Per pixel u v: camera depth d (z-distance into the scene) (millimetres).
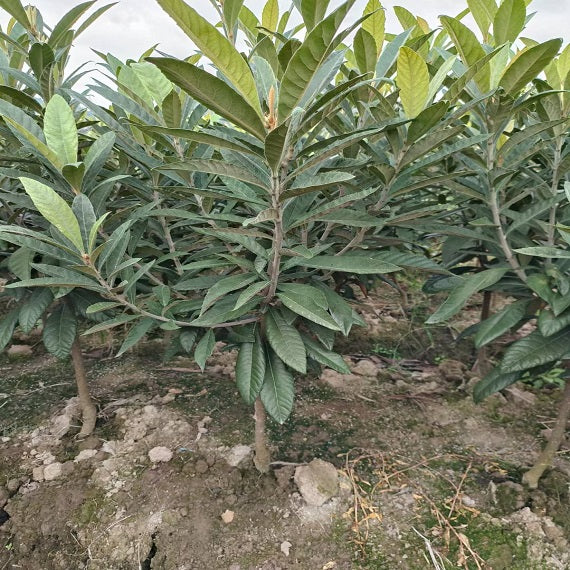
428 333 3979
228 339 2271
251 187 2018
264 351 2141
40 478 2498
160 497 2369
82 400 2830
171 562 2084
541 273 2062
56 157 1644
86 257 1639
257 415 2420
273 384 2043
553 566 2016
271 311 2043
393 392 3260
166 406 3094
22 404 3150
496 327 2062
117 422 2932
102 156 1896
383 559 2084
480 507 2314
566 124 1938
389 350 3826
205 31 1020
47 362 3699
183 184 2006
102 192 1963
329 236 2508
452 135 1576
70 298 2373
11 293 2381
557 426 2311
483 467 2574
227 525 2234
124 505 2332
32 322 2166
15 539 2201
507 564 2037
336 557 2096
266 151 1242
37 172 2303
